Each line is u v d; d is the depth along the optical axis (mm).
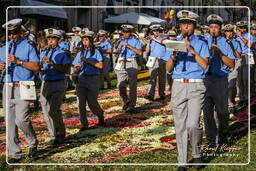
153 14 37406
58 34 8156
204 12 46188
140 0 34750
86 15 26906
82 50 9562
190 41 6539
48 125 8578
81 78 9562
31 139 7480
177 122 6566
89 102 9734
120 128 9906
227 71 7832
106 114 11781
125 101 12281
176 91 6523
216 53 7770
